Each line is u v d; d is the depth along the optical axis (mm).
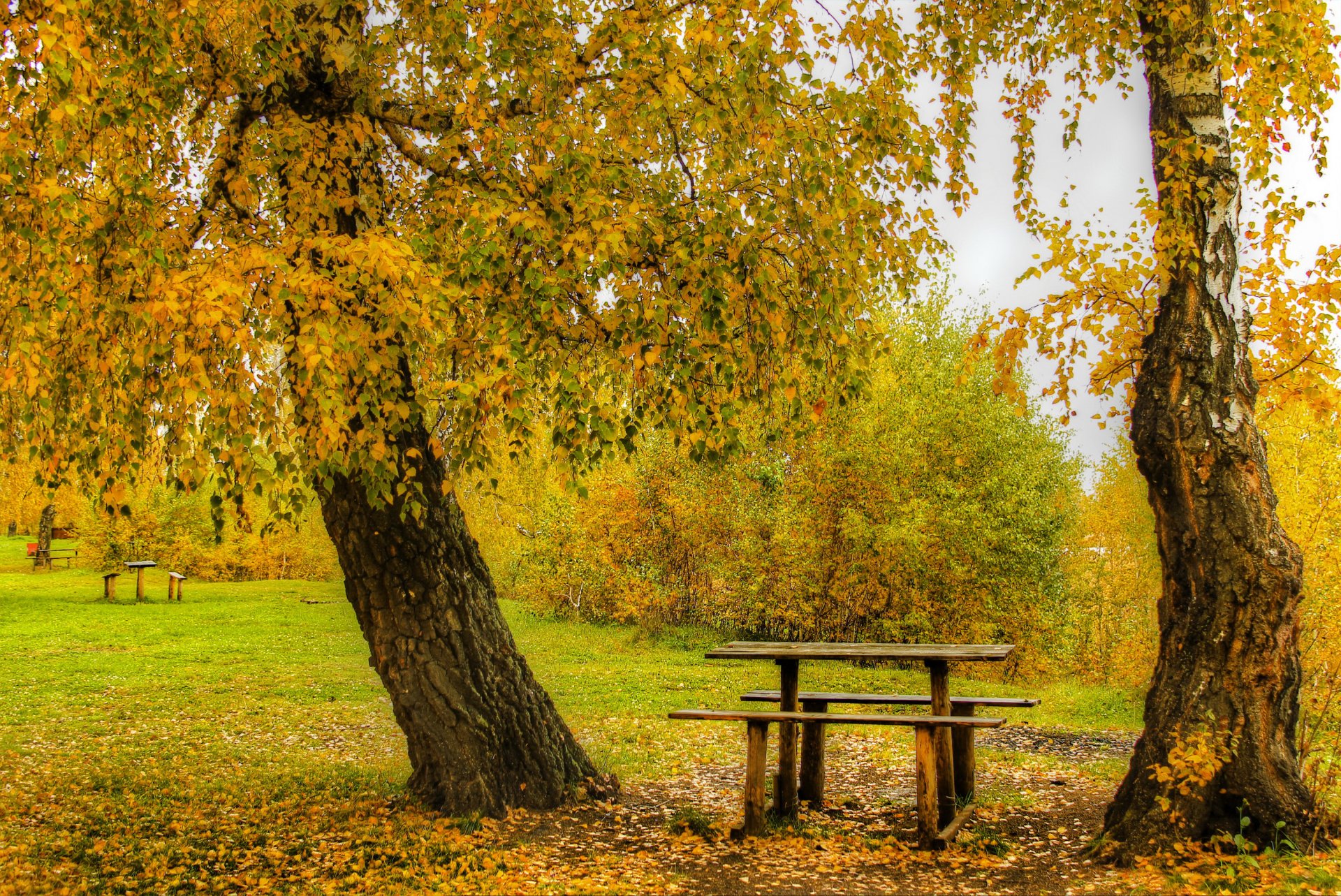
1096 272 6188
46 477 4609
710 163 5367
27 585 28266
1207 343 5453
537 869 5148
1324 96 6547
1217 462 5285
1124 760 8352
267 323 4254
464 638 6402
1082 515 20453
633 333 4605
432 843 5535
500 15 4988
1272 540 5164
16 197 3904
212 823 5965
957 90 7340
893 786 7492
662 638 20438
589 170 4688
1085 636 20266
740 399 5199
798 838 5750
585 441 4309
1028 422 18484
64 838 5551
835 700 6836
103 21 4359
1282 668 5027
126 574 32344
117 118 4320
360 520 6191
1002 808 6426
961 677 18250
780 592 19828
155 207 4598
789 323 4977
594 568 22641
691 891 4785
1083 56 7270
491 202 4418
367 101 5566
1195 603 5250
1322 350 6215
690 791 7309
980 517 17141
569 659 16953
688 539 22250
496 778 6270
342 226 5824
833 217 4898
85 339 4180
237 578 35531
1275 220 6223
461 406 4223
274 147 5328
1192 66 5758
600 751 8891
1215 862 4621
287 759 8352
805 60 4715
